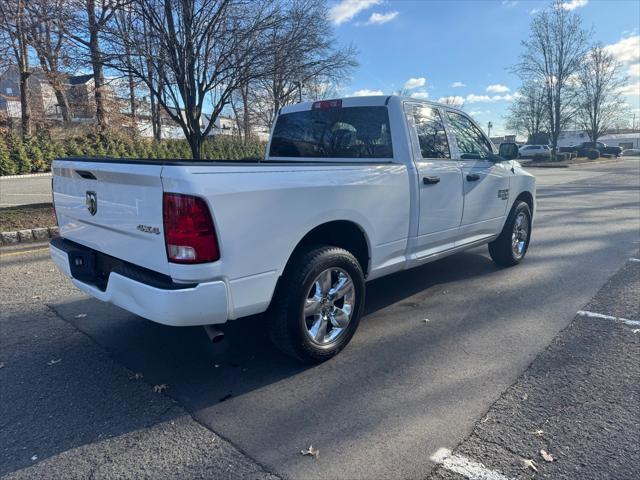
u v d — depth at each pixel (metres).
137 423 2.78
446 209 4.54
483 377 3.27
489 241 5.58
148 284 2.78
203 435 2.66
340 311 3.56
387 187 3.82
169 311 2.69
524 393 3.05
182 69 8.61
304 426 2.73
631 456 2.43
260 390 3.14
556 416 2.79
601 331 4.01
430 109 4.59
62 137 25.64
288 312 3.20
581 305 4.65
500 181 5.43
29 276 5.73
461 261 6.43
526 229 6.22
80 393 3.12
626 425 2.69
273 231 2.98
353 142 4.48
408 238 4.17
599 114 46.78
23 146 23.20
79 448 2.55
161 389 3.14
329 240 3.82
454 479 2.28
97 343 3.88
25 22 10.10
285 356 3.64
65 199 3.74
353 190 3.50
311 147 4.86
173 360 3.59
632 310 4.48
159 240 2.76
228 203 2.73
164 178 2.64
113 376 3.34
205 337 3.99
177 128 34.91
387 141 4.22
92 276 3.55
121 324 4.27
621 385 3.12
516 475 2.30
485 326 4.17
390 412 2.86
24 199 13.27
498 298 4.90
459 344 3.81
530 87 40.91
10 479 2.32
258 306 3.00
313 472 2.35
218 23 8.46
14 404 2.97
